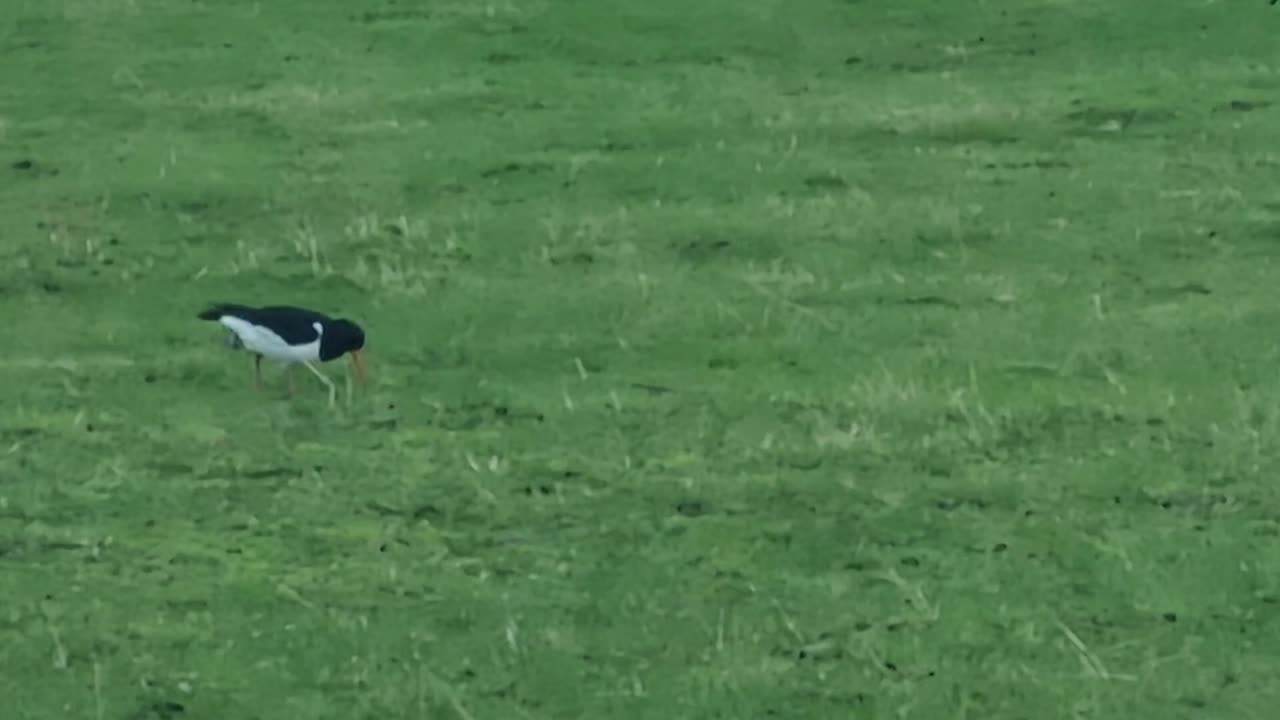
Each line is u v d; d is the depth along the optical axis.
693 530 12.11
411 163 20.56
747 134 21.45
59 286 17.08
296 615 11.15
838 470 12.92
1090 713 10.12
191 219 18.91
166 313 16.31
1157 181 19.55
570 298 16.41
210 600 11.33
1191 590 11.30
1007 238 17.89
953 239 17.89
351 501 12.59
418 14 26.42
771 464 13.03
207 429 13.75
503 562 11.75
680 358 15.03
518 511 12.41
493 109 22.64
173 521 12.35
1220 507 12.33
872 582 11.46
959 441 13.33
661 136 21.42
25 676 10.52
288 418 13.91
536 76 23.95
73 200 19.48
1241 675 10.45
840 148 20.86
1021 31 25.23
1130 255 17.44
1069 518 12.20
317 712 10.15
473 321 15.89
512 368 14.88
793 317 15.89
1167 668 10.54
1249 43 24.38
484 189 19.70
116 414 14.04
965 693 10.30
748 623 10.98
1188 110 21.89
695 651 10.73
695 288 16.66
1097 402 13.94
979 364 14.74
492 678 10.46
